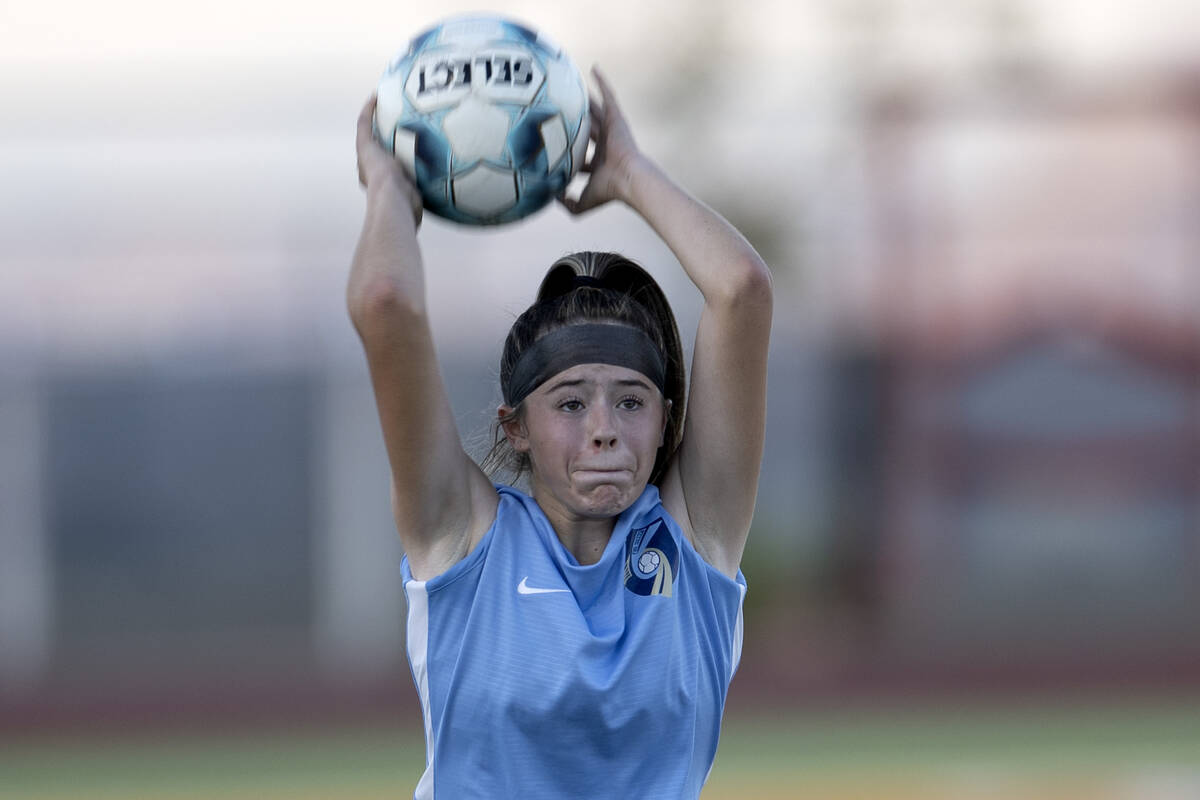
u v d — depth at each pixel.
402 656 41.97
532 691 9.86
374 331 9.67
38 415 41.69
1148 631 41.91
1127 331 42.28
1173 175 41.72
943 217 42.38
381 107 10.68
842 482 42.69
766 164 42.47
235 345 42.22
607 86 11.52
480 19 10.78
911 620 42.12
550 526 10.34
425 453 10.04
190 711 38.16
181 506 42.19
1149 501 42.38
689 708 10.22
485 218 10.81
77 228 41.28
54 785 31.00
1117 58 41.66
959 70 41.94
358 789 29.72
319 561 42.59
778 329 42.62
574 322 10.12
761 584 41.97
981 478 42.69
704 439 10.73
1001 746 33.19
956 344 42.66
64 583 41.66
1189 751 32.31
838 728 35.53
